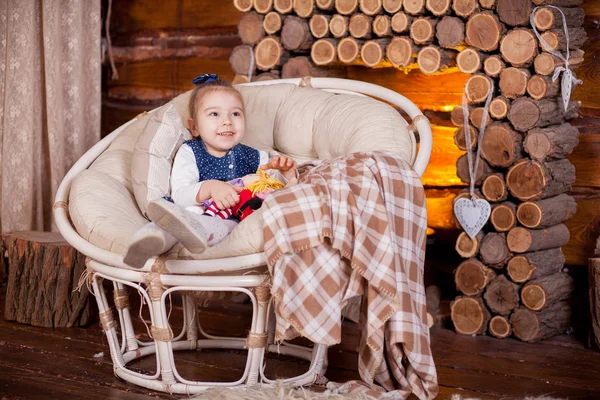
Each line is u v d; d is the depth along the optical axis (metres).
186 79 3.73
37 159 3.53
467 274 2.75
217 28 3.62
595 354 2.54
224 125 2.30
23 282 2.78
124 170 2.38
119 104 3.95
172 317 2.93
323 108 2.44
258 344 1.97
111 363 2.35
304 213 1.83
